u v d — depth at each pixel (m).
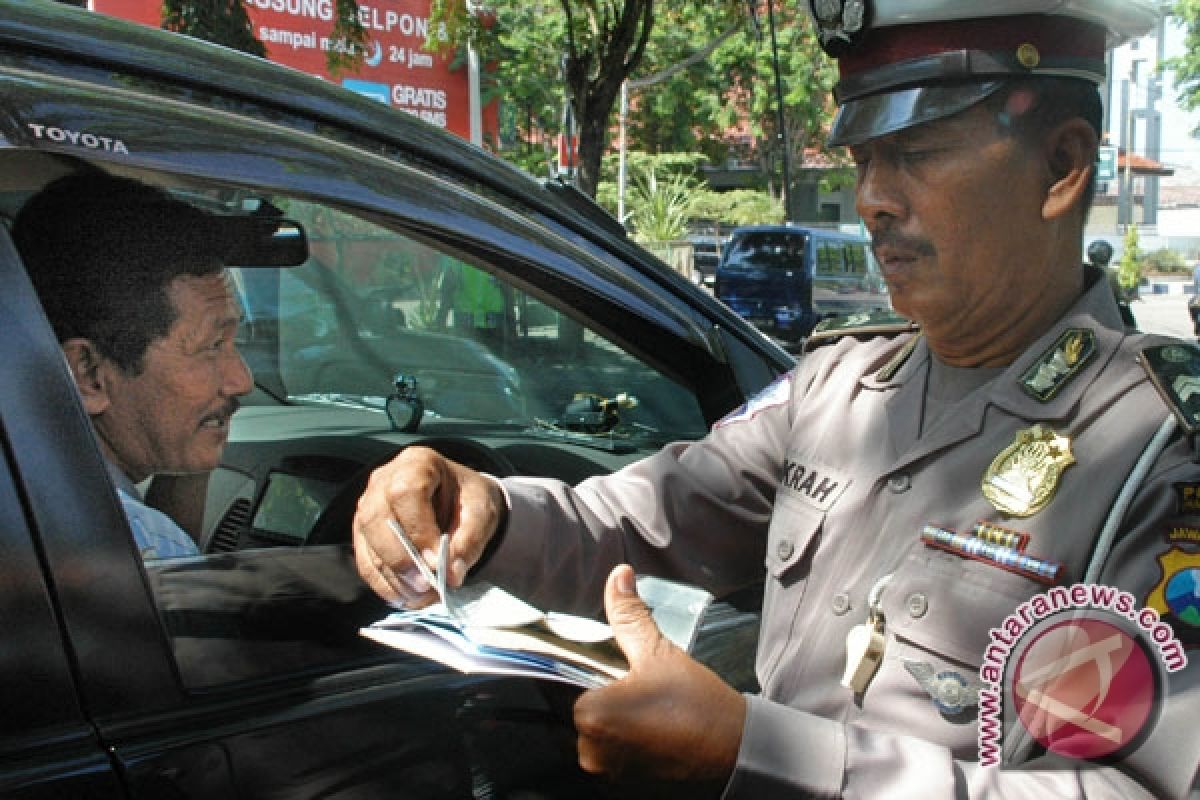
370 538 1.11
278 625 1.20
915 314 1.08
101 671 1.05
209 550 1.34
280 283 1.51
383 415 1.66
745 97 21.73
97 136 1.19
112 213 1.21
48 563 1.04
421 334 1.71
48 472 1.06
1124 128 36.69
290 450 1.50
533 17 13.90
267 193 1.33
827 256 13.06
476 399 1.78
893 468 1.10
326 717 1.16
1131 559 0.92
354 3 7.54
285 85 1.43
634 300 1.79
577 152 7.77
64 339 1.19
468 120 9.80
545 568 1.22
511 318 1.77
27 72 1.20
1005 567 0.98
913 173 1.03
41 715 1.02
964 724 0.98
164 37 1.37
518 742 1.26
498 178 1.66
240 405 1.51
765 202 23.00
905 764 0.92
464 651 0.94
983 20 0.99
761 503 1.31
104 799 1.01
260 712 1.13
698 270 20.28
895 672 1.02
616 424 1.87
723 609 1.59
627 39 7.49
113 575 1.08
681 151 22.30
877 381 1.20
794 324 12.88
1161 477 0.93
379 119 1.53
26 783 0.98
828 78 19.58
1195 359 0.99
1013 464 1.02
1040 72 1.00
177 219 1.27
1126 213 35.53
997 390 1.06
